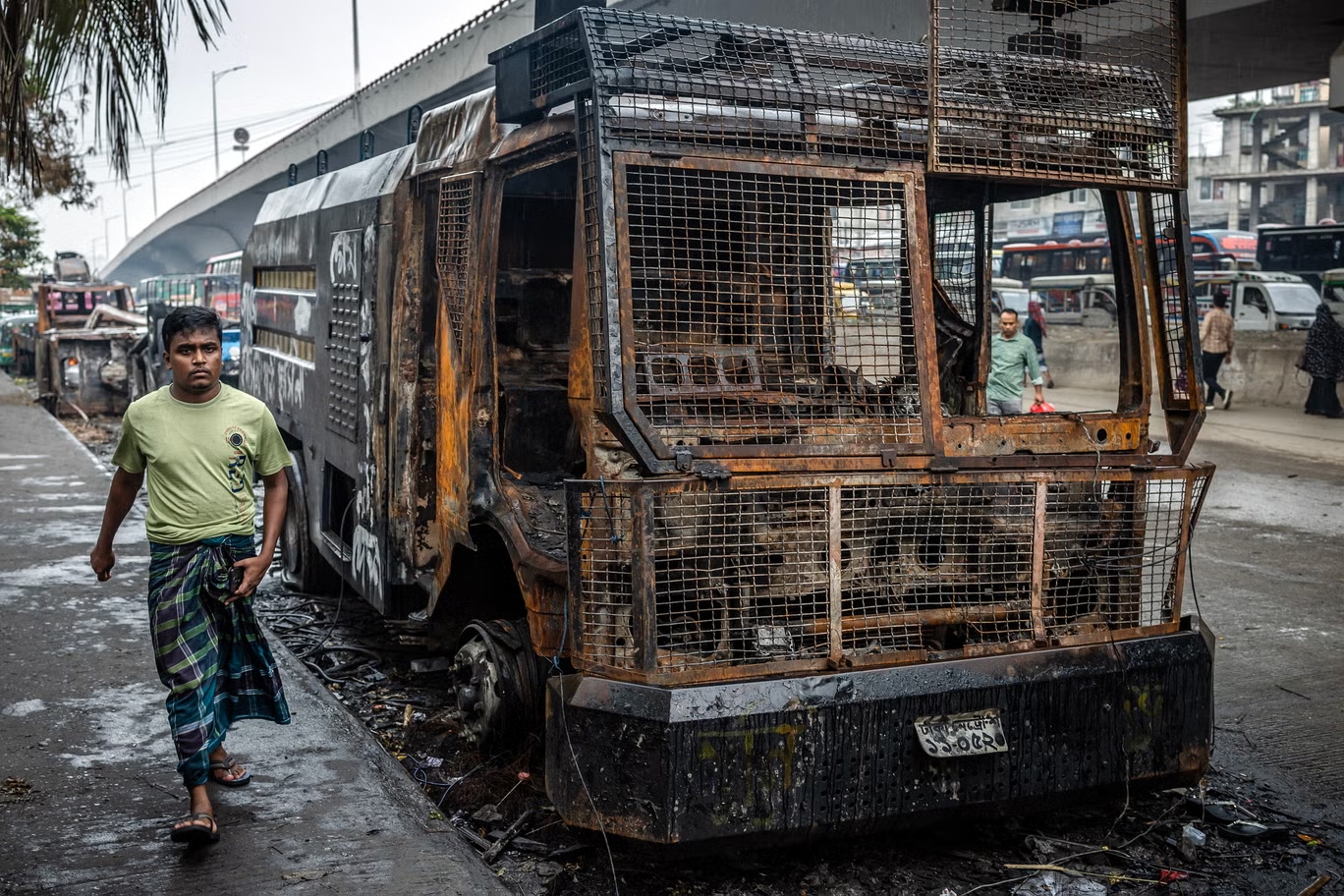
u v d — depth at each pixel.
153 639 3.81
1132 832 4.28
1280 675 6.10
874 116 3.93
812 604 3.80
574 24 3.72
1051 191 4.41
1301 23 15.80
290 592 7.94
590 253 3.62
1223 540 9.56
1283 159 61.19
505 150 4.42
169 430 3.79
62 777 4.35
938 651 3.87
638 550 3.52
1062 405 19.92
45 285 22.47
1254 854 4.13
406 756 5.01
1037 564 4.00
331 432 6.59
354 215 6.13
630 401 3.50
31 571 7.68
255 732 4.88
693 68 3.86
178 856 3.72
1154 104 4.21
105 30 4.88
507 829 4.19
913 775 3.74
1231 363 21.22
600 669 3.64
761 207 4.01
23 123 5.08
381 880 3.59
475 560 4.95
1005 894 3.79
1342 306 26.72
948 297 4.71
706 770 3.48
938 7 3.94
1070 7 4.31
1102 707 4.01
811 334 4.08
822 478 3.71
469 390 4.63
